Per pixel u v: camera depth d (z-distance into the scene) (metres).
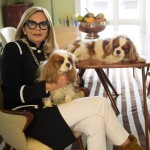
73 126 1.78
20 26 1.95
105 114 1.74
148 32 5.14
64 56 1.72
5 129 1.68
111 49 2.17
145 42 4.99
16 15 4.89
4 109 1.69
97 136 1.69
